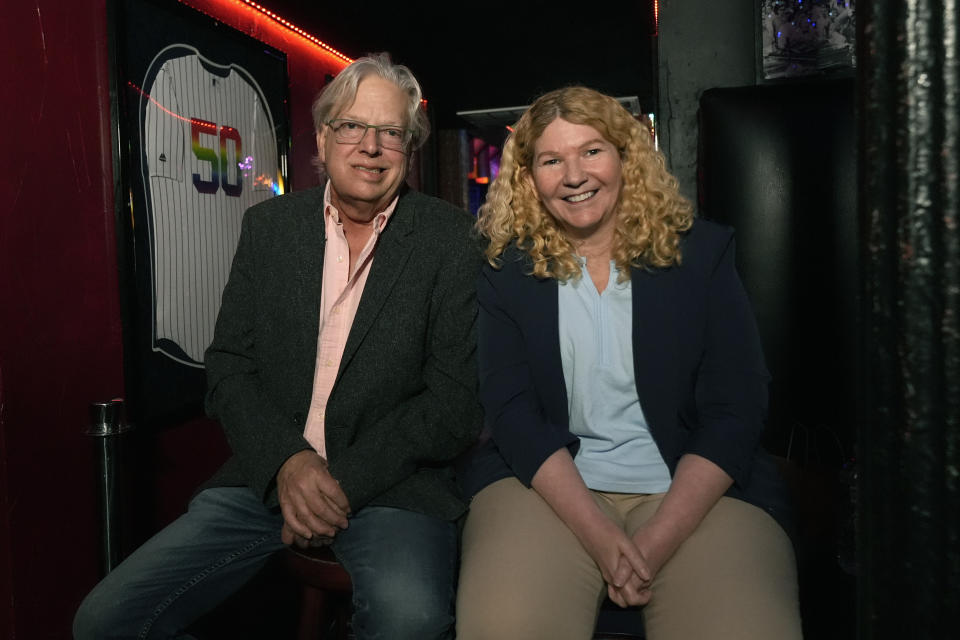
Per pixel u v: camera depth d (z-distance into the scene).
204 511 1.58
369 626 1.36
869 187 0.42
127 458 1.95
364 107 1.58
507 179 1.55
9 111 1.94
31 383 2.03
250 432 1.54
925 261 0.40
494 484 1.54
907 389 0.41
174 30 2.60
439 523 1.52
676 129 2.47
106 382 2.28
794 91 2.17
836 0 2.23
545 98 1.51
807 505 1.70
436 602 1.35
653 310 1.46
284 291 1.62
